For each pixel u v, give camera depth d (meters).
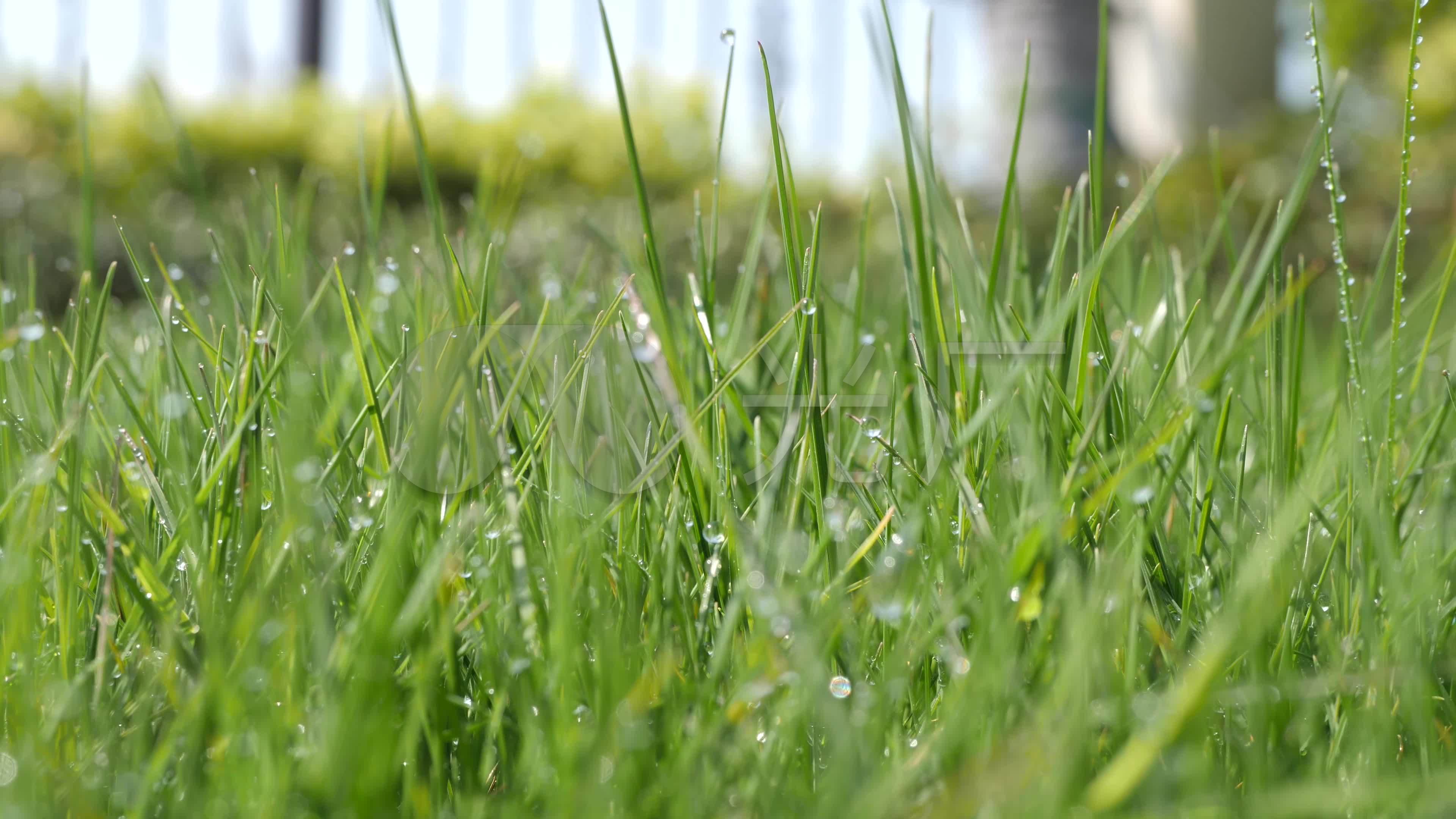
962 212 0.65
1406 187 0.58
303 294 0.65
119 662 0.55
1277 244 0.60
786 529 0.57
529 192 2.44
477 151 2.58
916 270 0.62
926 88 0.62
